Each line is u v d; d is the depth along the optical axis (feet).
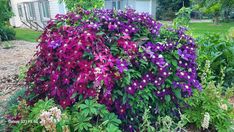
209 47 12.25
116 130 6.07
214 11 46.68
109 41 7.48
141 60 7.32
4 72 15.40
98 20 7.83
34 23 44.80
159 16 65.21
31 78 8.21
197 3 44.29
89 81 6.68
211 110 8.11
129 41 7.41
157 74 7.57
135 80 7.26
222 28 41.16
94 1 15.55
